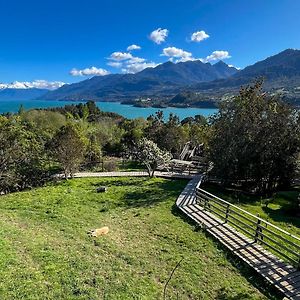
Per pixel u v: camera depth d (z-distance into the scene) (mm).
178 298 11438
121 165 40812
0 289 10906
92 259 13883
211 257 14727
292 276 12992
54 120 58562
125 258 14211
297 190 29547
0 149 29062
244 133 29156
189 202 22875
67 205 22062
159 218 19688
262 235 15820
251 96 30359
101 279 12219
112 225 18453
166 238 16719
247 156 28609
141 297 11219
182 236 16938
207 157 31734
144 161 32406
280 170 29547
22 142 31016
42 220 18984
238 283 12664
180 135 47906
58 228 17656
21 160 30219
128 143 49250
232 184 30859
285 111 29844
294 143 29531
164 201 23250
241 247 15609
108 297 11117
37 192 25891
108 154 50906
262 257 14594
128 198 24078
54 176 32094
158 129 48469
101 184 28953
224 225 18531
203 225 18438
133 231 17578
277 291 12102
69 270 12695
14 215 19859
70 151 31016
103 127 60719
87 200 23391
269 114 29625
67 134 31641
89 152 38531
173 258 14414
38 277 11938
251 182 30547
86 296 11055
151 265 13719
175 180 31078
